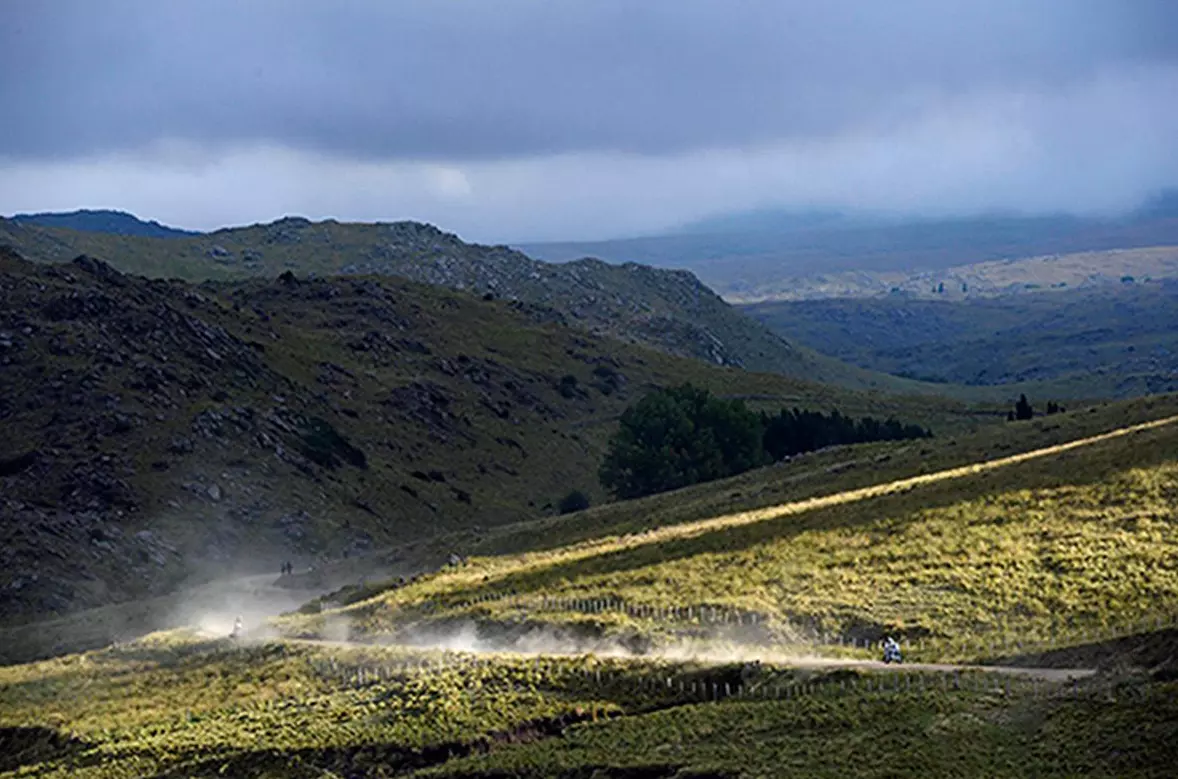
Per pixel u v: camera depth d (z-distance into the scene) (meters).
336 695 54.81
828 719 40.56
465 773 42.47
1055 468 69.31
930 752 36.50
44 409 128.50
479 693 50.47
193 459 125.69
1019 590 51.81
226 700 57.78
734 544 68.75
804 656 49.12
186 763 49.16
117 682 64.19
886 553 60.47
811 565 61.12
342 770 46.41
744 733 41.03
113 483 116.50
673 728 42.72
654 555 70.50
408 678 54.69
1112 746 34.28
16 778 51.84
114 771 49.88
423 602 70.94
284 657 63.25
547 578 70.44
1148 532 55.03
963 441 97.69
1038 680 40.97
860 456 108.88
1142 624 44.94
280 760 47.78
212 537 114.62
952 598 52.62
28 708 60.94
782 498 90.25
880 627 51.19
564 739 44.28
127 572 105.38
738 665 47.94
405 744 46.44
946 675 42.97
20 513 107.69
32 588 97.69
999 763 35.12
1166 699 35.81
